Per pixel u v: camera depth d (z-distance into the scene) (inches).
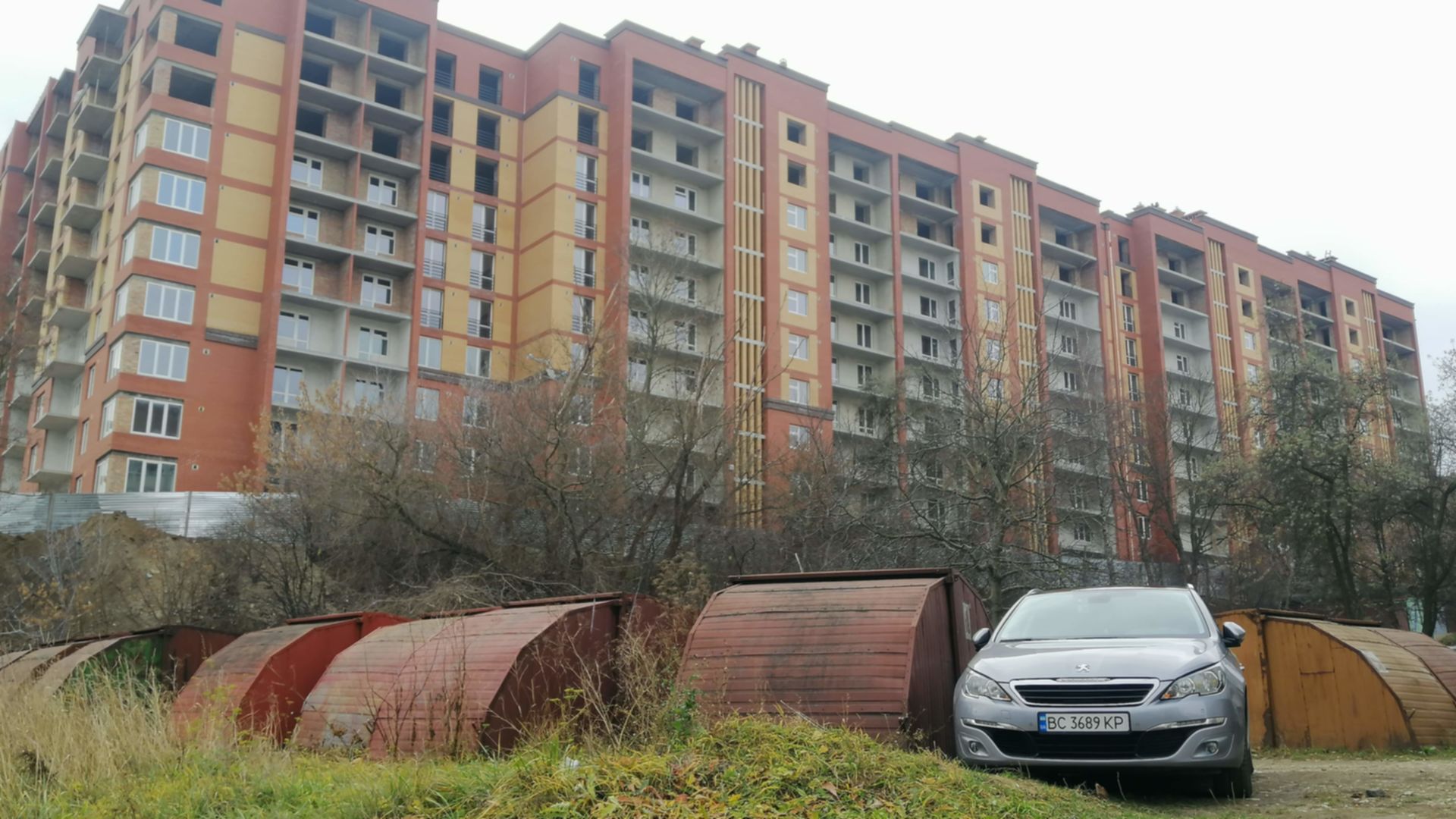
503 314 2244.1
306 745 460.4
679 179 2400.3
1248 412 1649.9
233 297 1925.4
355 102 2090.3
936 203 2810.0
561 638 473.7
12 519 1567.4
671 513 1243.8
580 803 238.1
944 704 454.9
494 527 1179.9
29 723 339.9
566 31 2324.1
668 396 1403.8
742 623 456.8
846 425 2453.2
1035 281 2847.0
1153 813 323.6
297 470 1261.1
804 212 2500.0
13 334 2297.0
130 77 2063.2
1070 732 337.4
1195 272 3245.6
